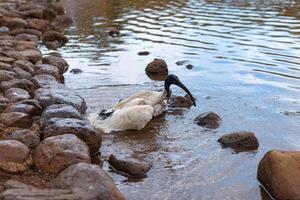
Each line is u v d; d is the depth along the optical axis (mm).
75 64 15484
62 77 13883
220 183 7910
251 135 9281
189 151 9125
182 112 11172
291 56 15781
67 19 23391
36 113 10172
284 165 7387
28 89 11680
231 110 11250
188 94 11297
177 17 23484
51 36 18797
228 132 9984
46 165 7648
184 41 18312
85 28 21938
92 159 8680
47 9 24781
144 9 26641
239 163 8602
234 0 28438
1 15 20344
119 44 18328
